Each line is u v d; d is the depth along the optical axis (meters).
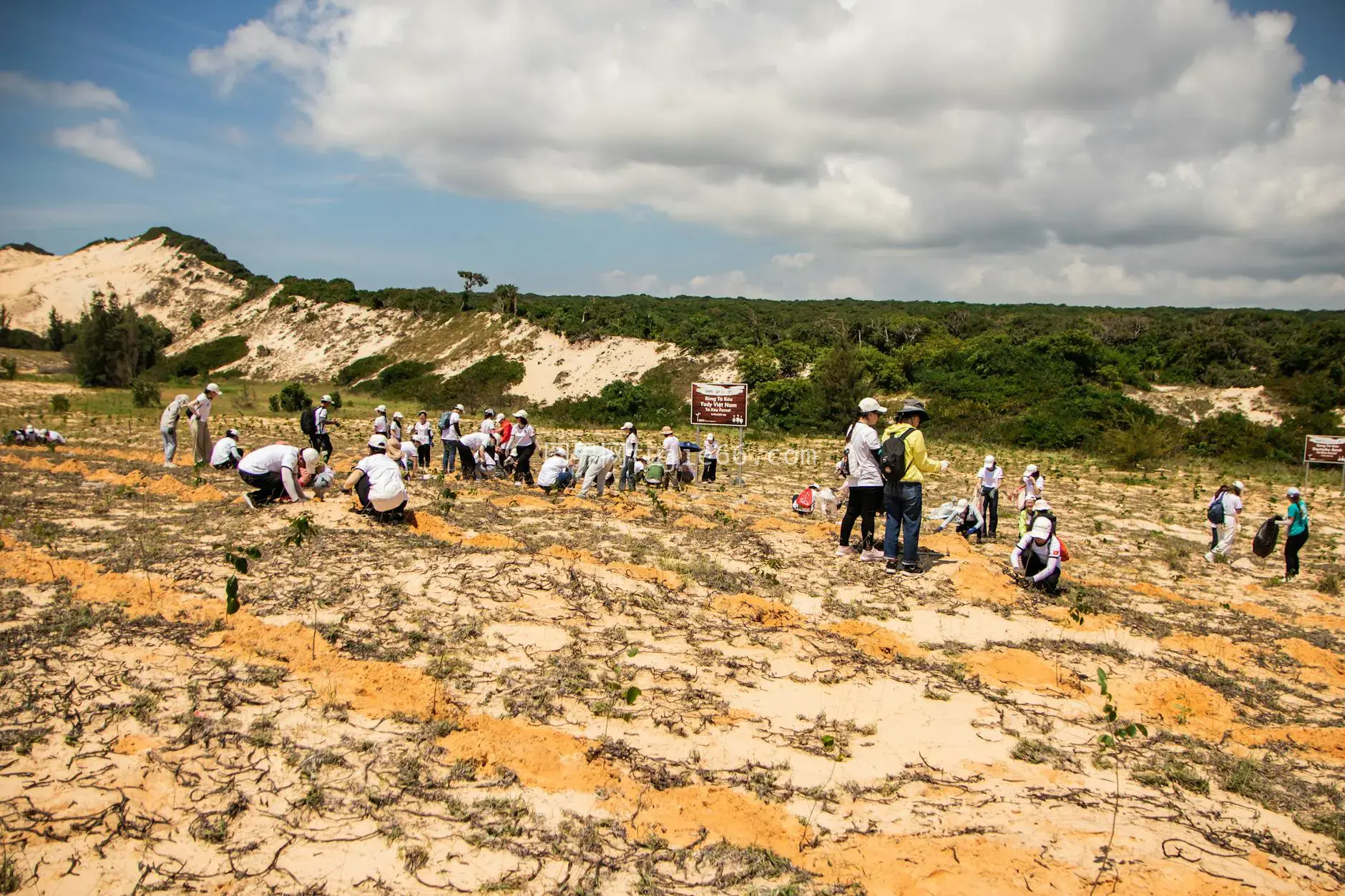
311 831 3.81
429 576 7.71
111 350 53.44
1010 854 4.06
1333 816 4.77
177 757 4.27
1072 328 61.03
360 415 40.03
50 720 4.52
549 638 6.57
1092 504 20.20
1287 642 8.47
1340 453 25.81
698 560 9.45
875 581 9.14
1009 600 8.84
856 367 39.00
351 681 5.29
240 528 9.17
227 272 91.19
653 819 4.20
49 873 3.38
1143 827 4.46
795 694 6.02
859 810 4.50
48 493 11.48
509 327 59.91
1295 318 71.06
